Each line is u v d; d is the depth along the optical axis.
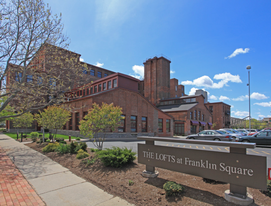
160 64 51.91
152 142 5.18
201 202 3.63
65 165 7.36
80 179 5.69
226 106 62.50
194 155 4.20
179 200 3.79
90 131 8.60
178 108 41.53
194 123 39.22
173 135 37.19
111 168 6.12
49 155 9.43
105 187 4.90
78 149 9.14
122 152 6.61
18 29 10.40
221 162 3.77
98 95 22.05
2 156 9.37
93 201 4.12
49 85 11.80
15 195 4.46
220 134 18.64
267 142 15.59
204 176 3.99
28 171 6.56
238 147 3.53
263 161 3.26
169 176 5.23
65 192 4.65
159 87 51.22
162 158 4.83
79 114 23.88
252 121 74.19
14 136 21.62
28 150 11.34
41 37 11.07
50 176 5.99
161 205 3.69
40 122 13.93
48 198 4.30
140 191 4.38
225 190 4.14
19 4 10.21
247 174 3.42
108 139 21.36
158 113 32.59
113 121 8.59
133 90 27.67
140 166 6.25
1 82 11.18
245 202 3.42
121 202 4.03
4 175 6.05
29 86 11.07
